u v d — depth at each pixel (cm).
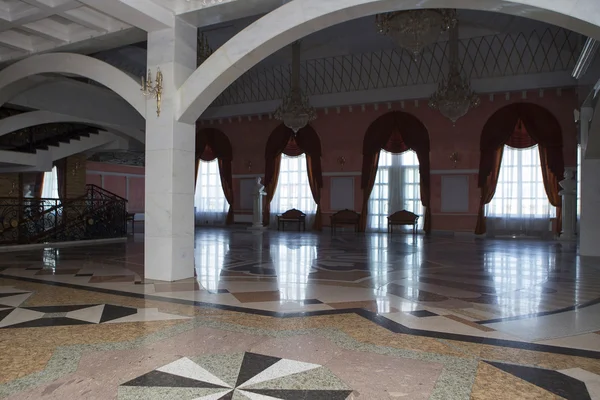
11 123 1117
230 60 576
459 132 1559
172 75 618
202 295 510
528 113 1471
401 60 1539
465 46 1431
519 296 512
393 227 1647
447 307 455
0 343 330
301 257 881
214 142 1959
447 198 1574
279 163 1841
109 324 384
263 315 418
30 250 1012
